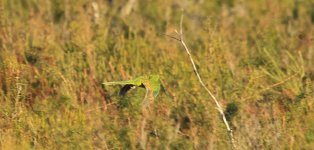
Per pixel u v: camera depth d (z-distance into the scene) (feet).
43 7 122.01
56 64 90.27
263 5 131.03
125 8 125.90
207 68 88.22
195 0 135.33
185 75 87.35
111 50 97.50
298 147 71.97
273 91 84.02
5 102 79.00
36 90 84.33
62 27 109.91
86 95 83.46
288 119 75.36
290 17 120.67
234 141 70.95
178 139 73.10
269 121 76.13
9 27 100.37
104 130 74.18
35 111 77.36
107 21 115.44
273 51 98.27
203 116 76.54
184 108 80.02
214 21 120.26
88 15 111.96
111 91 84.58
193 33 114.11
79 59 90.68
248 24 120.26
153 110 78.59
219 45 92.17
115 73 88.89
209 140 72.59
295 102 78.18
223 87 84.99
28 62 91.25
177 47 101.81
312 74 90.84
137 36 102.17
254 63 93.20
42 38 100.99
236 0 131.64
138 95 78.38
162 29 119.14
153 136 73.67
